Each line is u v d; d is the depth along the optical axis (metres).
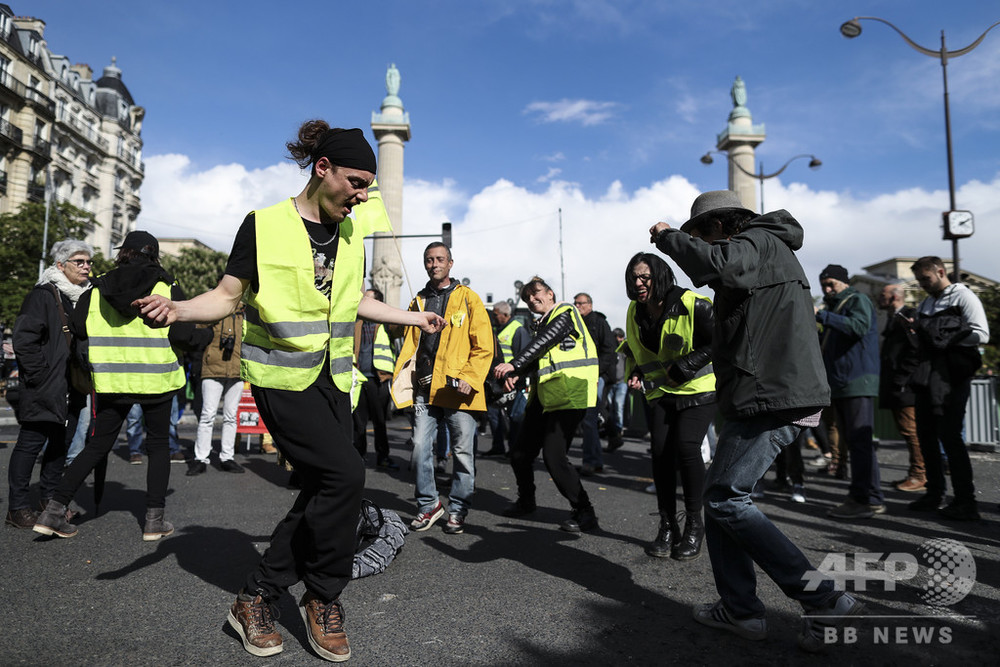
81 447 5.54
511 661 2.26
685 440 3.54
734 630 2.50
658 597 2.95
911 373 4.87
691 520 3.57
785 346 2.33
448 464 7.74
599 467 7.00
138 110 58.94
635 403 12.08
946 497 5.57
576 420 4.23
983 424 9.09
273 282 2.22
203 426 6.44
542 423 4.61
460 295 4.34
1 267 32.62
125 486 5.57
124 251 3.84
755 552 2.38
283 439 2.24
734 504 2.39
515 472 4.69
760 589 3.04
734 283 2.35
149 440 3.91
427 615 2.70
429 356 4.35
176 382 3.95
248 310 2.32
